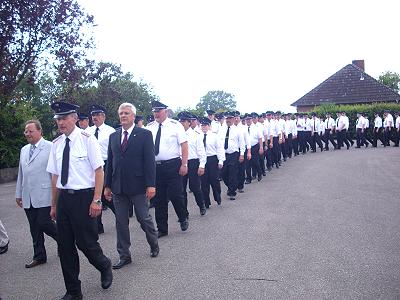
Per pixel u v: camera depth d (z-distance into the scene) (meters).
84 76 21.73
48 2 19.06
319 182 12.86
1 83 18.67
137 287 5.20
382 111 30.27
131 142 6.10
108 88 22.77
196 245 6.86
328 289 4.87
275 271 5.51
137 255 6.50
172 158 7.48
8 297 5.12
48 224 6.18
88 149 5.01
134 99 29.53
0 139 17.70
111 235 7.85
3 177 17.16
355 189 11.34
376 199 9.91
